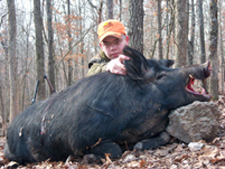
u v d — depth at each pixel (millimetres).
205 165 2348
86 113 2936
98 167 2795
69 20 17219
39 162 3604
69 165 3016
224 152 2537
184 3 7871
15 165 3824
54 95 3652
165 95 3041
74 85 3432
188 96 3074
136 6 7293
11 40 11234
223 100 7777
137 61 3066
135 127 3039
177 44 7969
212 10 8180
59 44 19891
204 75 2936
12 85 11344
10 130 3846
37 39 11594
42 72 11633
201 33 14188
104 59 3982
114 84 3041
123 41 3600
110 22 3510
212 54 8234
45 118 3338
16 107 11531
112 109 2916
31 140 3512
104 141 2943
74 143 2984
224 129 3594
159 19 15266
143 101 3006
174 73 3094
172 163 2568
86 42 21250
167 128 3186
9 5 11094
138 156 2963
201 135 3000
